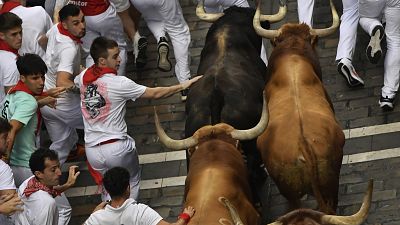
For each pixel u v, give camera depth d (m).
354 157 14.61
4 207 11.73
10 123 12.75
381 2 15.14
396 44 15.19
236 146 12.27
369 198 9.88
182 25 16.02
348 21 15.73
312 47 13.80
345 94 15.73
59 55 14.40
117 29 16.02
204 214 10.93
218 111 12.84
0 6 15.49
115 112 13.63
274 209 14.01
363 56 16.39
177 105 16.25
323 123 12.01
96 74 13.55
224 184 11.53
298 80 12.77
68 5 14.41
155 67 17.05
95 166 13.87
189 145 12.27
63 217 13.54
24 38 15.02
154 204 14.62
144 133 15.87
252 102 12.99
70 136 15.09
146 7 15.75
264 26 14.65
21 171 13.47
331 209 11.98
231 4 15.91
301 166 11.72
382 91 15.21
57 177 12.09
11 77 14.11
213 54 13.89
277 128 12.11
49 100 13.57
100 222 11.27
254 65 13.95
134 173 14.07
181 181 14.95
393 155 14.50
